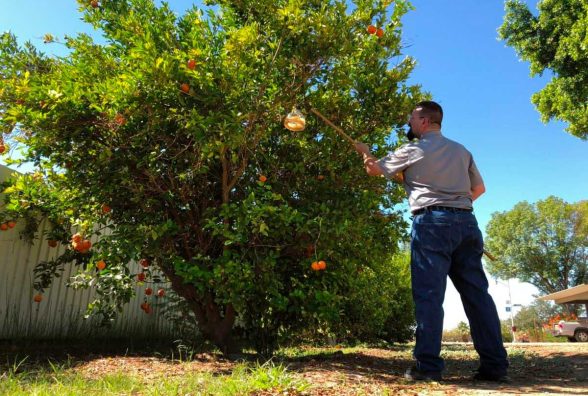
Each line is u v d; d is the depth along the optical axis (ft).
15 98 12.31
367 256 14.88
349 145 14.20
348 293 15.01
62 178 13.91
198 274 11.84
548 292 127.75
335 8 12.19
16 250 15.87
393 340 36.70
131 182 12.62
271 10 12.16
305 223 12.36
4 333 15.25
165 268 14.26
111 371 9.96
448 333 90.12
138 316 20.66
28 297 16.26
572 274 125.18
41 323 16.69
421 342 8.70
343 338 29.14
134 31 12.16
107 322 15.72
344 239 13.14
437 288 8.68
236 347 14.52
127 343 17.19
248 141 12.83
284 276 13.61
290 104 12.82
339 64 12.95
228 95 12.09
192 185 13.76
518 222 128.57
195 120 11.27
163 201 13.82
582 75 34.99
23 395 6.75
